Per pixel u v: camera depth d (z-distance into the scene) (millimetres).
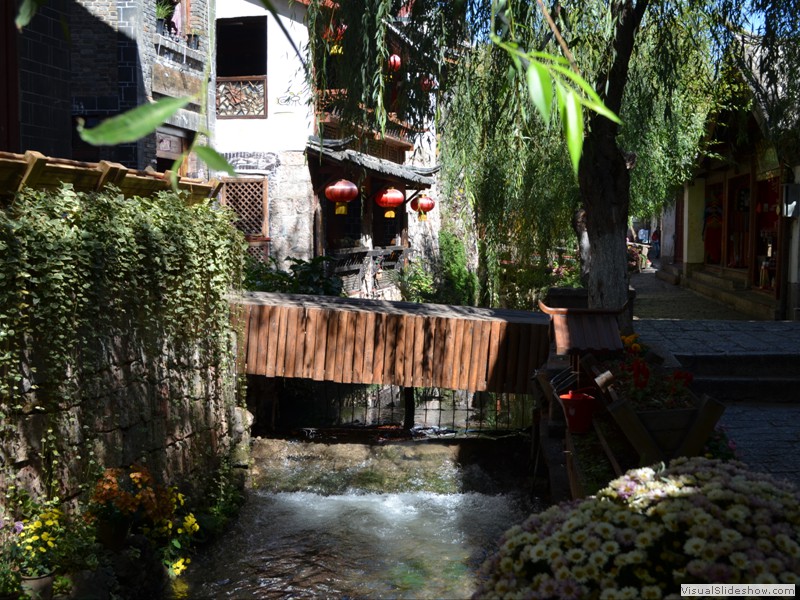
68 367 6539
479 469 10172
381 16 6254
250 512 9250
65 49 9859
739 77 8672
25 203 6102
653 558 2785
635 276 34562
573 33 6133
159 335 8172
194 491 8656
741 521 2793
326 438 11258
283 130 16609
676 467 3307
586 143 7676
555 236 17875
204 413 9336
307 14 6930
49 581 5559
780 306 17547
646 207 16594
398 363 10422
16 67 8805
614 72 7441
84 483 6699
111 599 6234
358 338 10445
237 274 10344
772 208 21156
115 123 768
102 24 12523
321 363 10492
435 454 10398
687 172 17734
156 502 7176
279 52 16609
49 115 9594
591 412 6578
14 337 5875
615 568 2742
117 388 7332
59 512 5992
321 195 17234
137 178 7805
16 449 5910
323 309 10469
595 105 975
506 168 13086
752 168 21891
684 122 14328
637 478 3254
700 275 26938
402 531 8664
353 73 6797
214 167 892
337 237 18438
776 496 2971
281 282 13422
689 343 9938
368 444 10711
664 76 7688
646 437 4863
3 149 8648
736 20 7465
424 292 21359
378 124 6430
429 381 10406
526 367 10266
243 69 21453
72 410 6598
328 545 8266
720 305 22141
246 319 10531
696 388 8469
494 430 11688
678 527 2811
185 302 8680
